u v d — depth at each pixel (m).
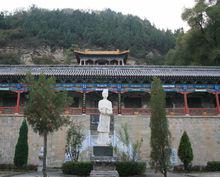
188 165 39.22
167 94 55.03
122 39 144.75
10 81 50.78
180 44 75.81
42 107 22.73
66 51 139.38
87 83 51.38
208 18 68.88
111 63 81.50
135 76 50.50
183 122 47.88
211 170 39.28
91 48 143.00
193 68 55.06
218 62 69.25
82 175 29.14
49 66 54.69
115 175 26.45
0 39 140.25
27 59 132.88
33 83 23.89
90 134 44.91
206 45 69.25
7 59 125.56
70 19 157.25
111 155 28.00
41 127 22.91
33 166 39.16
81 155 42.38
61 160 44.22
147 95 55.91
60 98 23.62
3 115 46.91
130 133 46.62
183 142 39.81
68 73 50.69
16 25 155.88
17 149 39.75
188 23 70.31
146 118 47.38
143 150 45.59
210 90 51.50
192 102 56.19
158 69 54.72
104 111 28.55
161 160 24.88
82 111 48.31
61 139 45.00
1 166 39.47
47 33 146.75
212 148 46.62
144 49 142.75
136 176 28.84
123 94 55.84
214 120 48.09
